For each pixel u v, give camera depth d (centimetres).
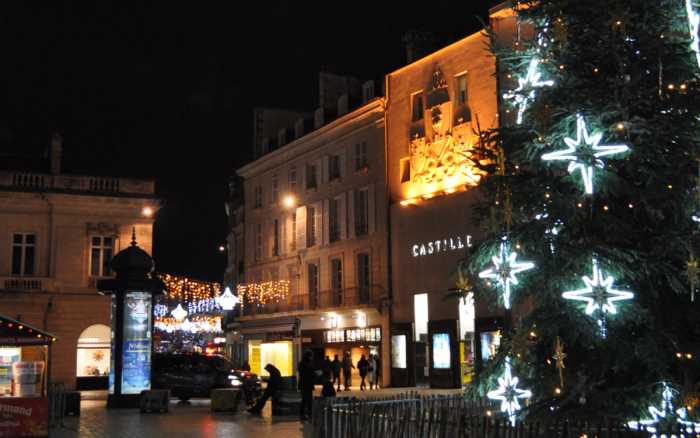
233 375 2767
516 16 1187
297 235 4522
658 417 955
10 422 1465
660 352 955
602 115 985
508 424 880
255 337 4919
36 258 3822
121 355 2342
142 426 1792
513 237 1034
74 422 1900
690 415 939
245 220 5209
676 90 1016
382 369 3684
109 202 3959
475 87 3281
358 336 3912
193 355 2791
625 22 995
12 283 3744
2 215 3797
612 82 1006
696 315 1016
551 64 1067
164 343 6912
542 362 1067
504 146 1105
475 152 1150
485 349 3008
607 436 815
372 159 3906
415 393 1448
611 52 1038
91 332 3872
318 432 1227
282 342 4525
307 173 4503
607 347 1002
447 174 3397
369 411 1121
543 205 1054
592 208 1027
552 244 1013
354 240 3997
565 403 1004
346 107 4222
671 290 1033
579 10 1046
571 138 1017
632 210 1046
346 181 4109
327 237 4238
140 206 4028
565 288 1002
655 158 999
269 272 4844
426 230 3494
